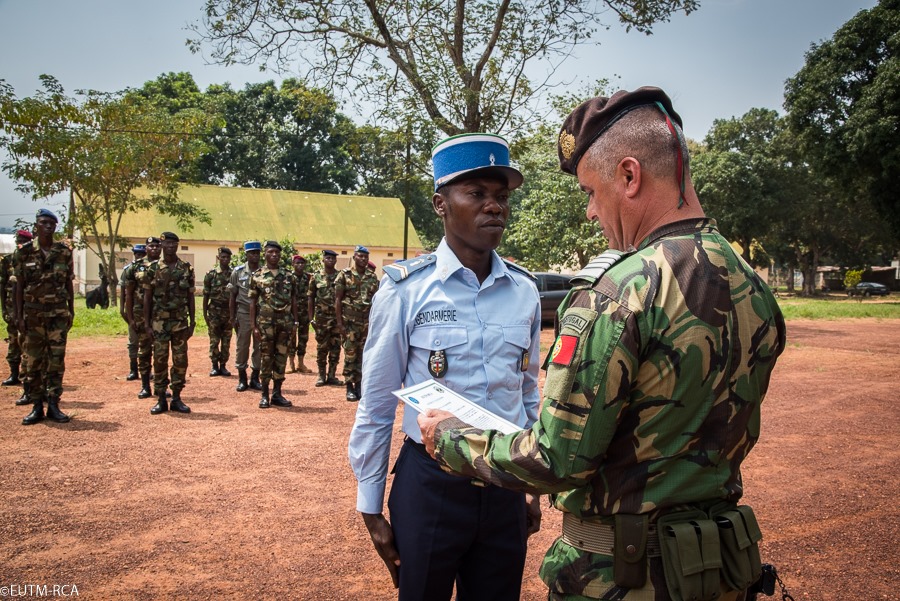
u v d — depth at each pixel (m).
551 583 1.43
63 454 5.25
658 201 1.38
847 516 4.07
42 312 6.18
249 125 45.91
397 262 2.12
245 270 8.53
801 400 7.89
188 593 3.06
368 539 3.72
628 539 1.26
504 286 2.14
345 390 8.61
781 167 39.59
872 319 22.75
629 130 1.39
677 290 1.25
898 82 24.03
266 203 35.19
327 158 46.62
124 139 21.84
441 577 1.93
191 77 44.59
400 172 12.70
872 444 5.81
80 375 9.06
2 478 4.63
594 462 1.24
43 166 20.73
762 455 5.44
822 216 42.09
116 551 3.50
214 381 9.13
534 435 1.30
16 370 8.27
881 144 25.16
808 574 3.31
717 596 1.25
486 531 1.95
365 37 12.23
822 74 27.05
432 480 1.92
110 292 26.41
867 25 25.92
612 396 1.23
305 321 10.12
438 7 12.00
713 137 43.12
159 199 24.17
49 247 6.21
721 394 1.26
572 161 1.52
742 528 1.31
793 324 20.50
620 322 1.24
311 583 3.18
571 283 1.40
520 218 20.36
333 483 4.68
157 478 4.71
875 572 3.32
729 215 38.97
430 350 2.00
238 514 4.06
